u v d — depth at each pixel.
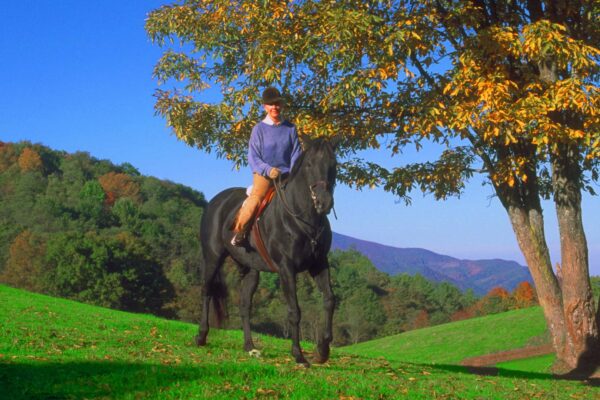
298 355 8.12
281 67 15.15
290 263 7.75
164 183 173.38
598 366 16.42
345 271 133.25
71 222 132.12
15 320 13.00
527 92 14.67
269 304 102.19
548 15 15.49
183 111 16.08
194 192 181.75
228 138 16.55
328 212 7.29
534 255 17.22
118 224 139.50
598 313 16.83
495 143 15.79
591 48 13.53
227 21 15.66
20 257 79.38
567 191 16.56
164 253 116.75
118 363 7.96
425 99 14.52
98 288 64.06
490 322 40.94
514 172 16.02
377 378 8.08
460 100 14.70
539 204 17.27
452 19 15.26
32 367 7.36
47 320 13.62
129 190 161.75
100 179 167.25
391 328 115.94
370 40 13.98
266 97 8.19
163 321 16.61
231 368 7.64
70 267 64.44
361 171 16.42
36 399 6.04
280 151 8.27
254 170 8.14
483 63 14.80
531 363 28.30
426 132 14.07
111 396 6.19
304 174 7.53
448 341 38.19
